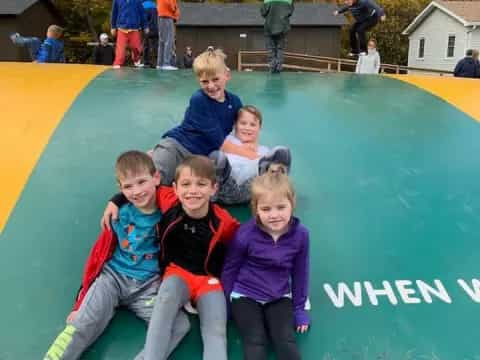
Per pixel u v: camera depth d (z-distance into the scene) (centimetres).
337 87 309
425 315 150
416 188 203
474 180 210
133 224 142
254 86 304
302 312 140
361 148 228
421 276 163
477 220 188
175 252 140
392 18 1861
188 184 132
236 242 140
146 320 137
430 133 243
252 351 127
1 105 240
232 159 178
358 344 141
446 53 1548
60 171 197
